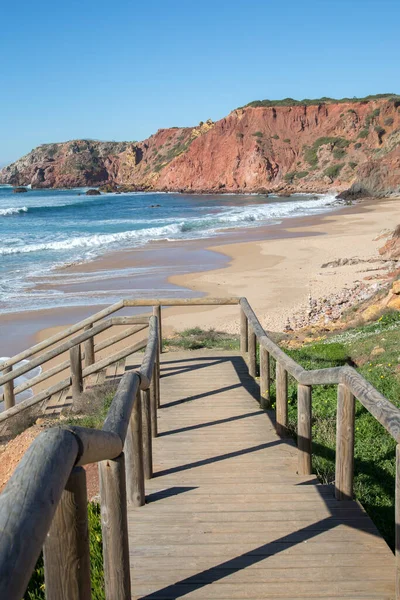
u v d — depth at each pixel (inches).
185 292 926.4
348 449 180.4
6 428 386.6
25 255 1400.1
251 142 5236.2
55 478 65.1
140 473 186.1
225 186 5191.9
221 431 267.0
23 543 52.6
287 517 174.7
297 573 144.4
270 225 2075.5
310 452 211.0
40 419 376.5
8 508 55.8
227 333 626.5
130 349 400.8
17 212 3078.2
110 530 122.1
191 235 1792.6
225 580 142.4
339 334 558.3
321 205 3171.8
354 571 144.8
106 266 1206.3
